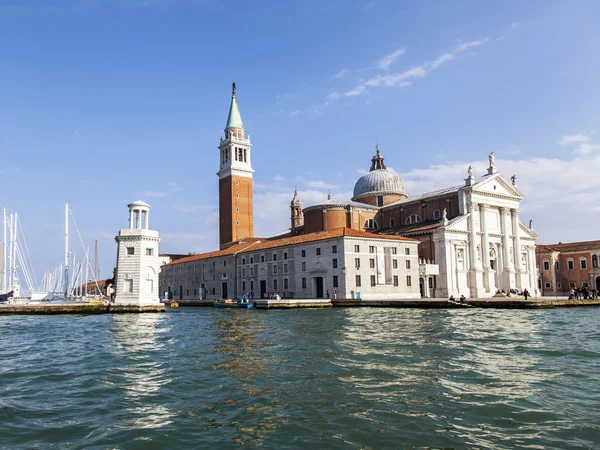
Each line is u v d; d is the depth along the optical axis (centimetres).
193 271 12438
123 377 2238
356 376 2120
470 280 9219
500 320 4728
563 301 6862
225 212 14038
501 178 9881
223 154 14512
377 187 11656
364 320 4831
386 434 1403
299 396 1811
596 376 2094
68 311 6856
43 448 1347
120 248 7025
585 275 10994
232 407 1695
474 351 2752
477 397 1766
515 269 10019
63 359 2778
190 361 2597
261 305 7588
